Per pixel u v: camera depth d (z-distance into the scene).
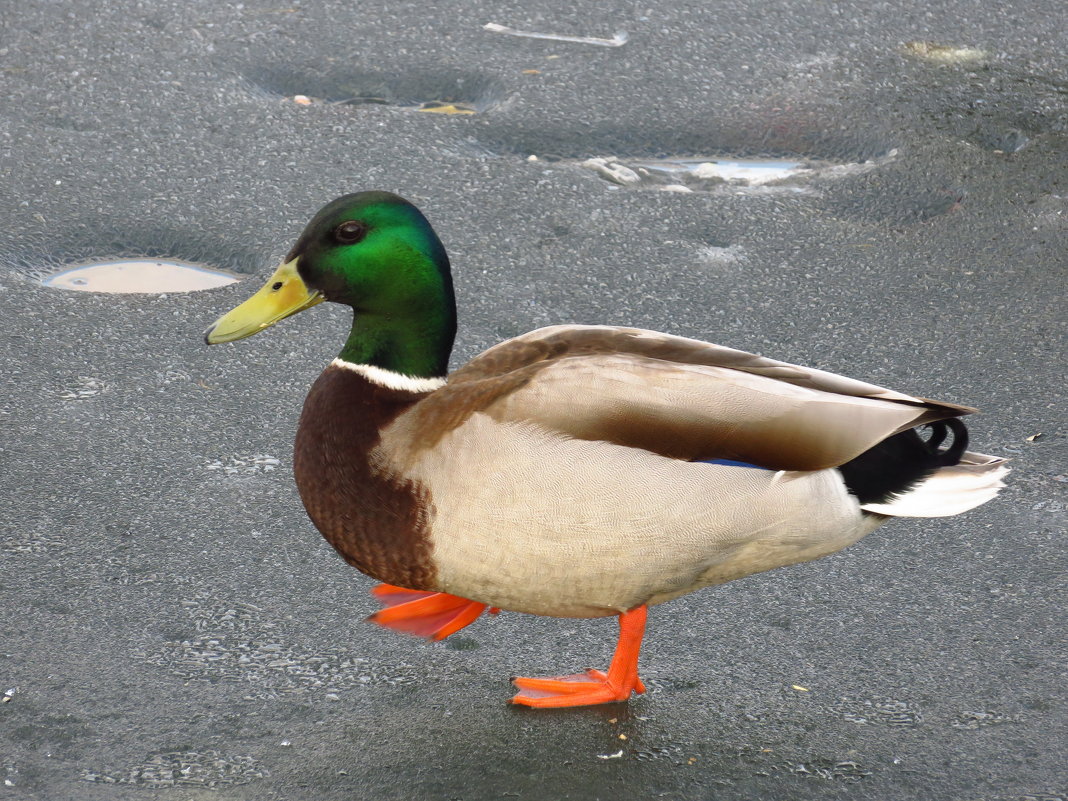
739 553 6.25
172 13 14.48
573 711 6.36
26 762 5.87
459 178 11.68
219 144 12.01
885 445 6.29
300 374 9.20
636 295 10.21
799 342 9.73
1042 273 10.65
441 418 6.11
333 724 6.21
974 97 13.38
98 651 6.61
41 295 9.80
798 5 15.36
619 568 6.09
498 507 5.94
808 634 6.94
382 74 13.52
